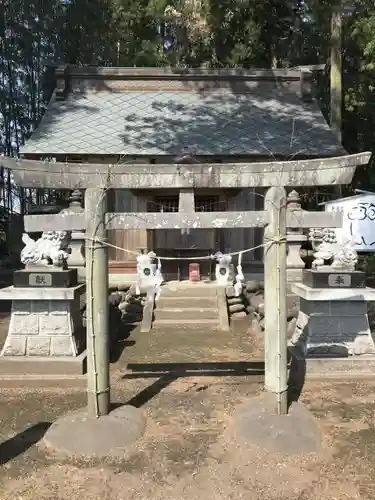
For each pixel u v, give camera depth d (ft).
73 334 21.48
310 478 13.11
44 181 16.22
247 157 39.60
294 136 42.01
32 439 15.47
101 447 14.65
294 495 12.34
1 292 20.80
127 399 18.52
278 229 16.25
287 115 46.16
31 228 17.44
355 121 61.87
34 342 21.17
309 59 64.54
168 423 16.51
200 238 41.22
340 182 16.53
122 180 16.51
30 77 71.26
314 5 48.34
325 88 65.62
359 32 44.50
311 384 19.89
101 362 16.12
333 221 17.66
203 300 34.24
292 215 17.56
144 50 61.21
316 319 21.11
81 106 46.52
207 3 53.98
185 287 35.73
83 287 22.75
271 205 16.37
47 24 60.85
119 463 13.98
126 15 60.90
